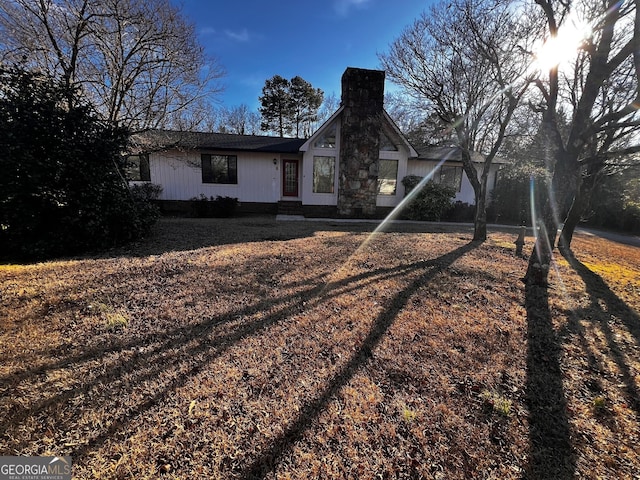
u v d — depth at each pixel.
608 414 2.24
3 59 7.93
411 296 4.28
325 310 3.73
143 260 5.48
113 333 3.03
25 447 1.74
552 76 4.48
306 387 2.35
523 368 2.75
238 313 3.56
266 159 14.18
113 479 1.57
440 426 2.02
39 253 5.54
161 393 2.22
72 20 8.19
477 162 15.16
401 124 21.31
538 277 4.95
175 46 9.42
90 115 6.94
